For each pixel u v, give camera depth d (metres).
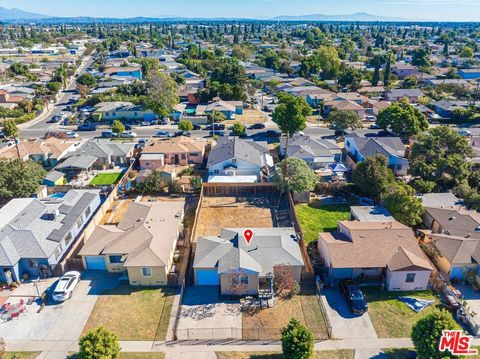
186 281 40.25
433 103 114.94
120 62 192.88
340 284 38.59
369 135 85.69
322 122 103.62
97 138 88.69
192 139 81.38
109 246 41.44
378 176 54.94
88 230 48.44
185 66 180.88
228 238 43.03
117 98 117.19
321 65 169.50
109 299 37.59
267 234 44.03
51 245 42.03
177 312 35.81
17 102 117.81
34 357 31.00
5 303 36.94
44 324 34.38
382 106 107.62
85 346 28.19
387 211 50.38
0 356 30.58
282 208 56.88
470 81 145.25
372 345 32.06
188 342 32.47
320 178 66.25
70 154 72.88
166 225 46.47
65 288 37.53
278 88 138.62
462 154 61.50
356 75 146.62
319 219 53.44
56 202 50.31
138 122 101.94
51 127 99.50
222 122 103.00
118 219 53.47
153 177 61.12
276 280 38.31
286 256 39.88
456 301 36.06
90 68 193.25
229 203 58.56
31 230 42.81
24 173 54.88
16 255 39.94
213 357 30.97
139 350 31.62
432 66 188.00
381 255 39.88
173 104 103.62
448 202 52.00
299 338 29.02
